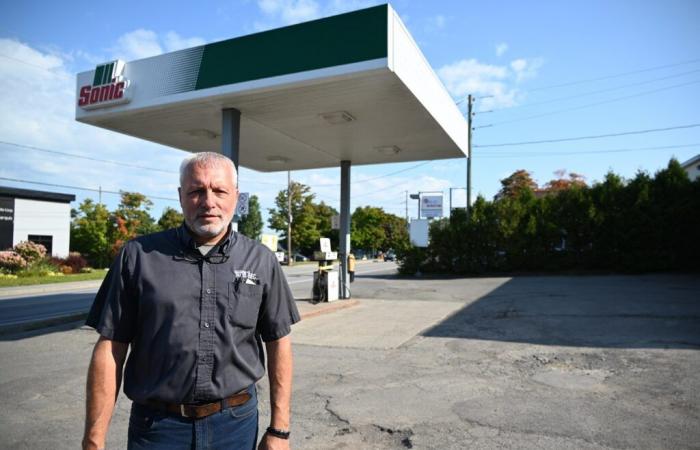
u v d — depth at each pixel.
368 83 7.86
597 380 5.50
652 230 21.55
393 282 21.86
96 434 1.79
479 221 25.38
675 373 5.69
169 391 1.82
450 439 3.92
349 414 4.54
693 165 30.56
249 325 1.99
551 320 9.64
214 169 2.00
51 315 11.77
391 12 7.31
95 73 9.54
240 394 1.96
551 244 23.86
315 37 7.67
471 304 12.88
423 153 13.57
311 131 11.07
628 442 3.80
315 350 7.39
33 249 26.11
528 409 4.59
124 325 1.87
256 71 8.08
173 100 8.77
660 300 12.01
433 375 5.87
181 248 1.95
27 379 5.93
